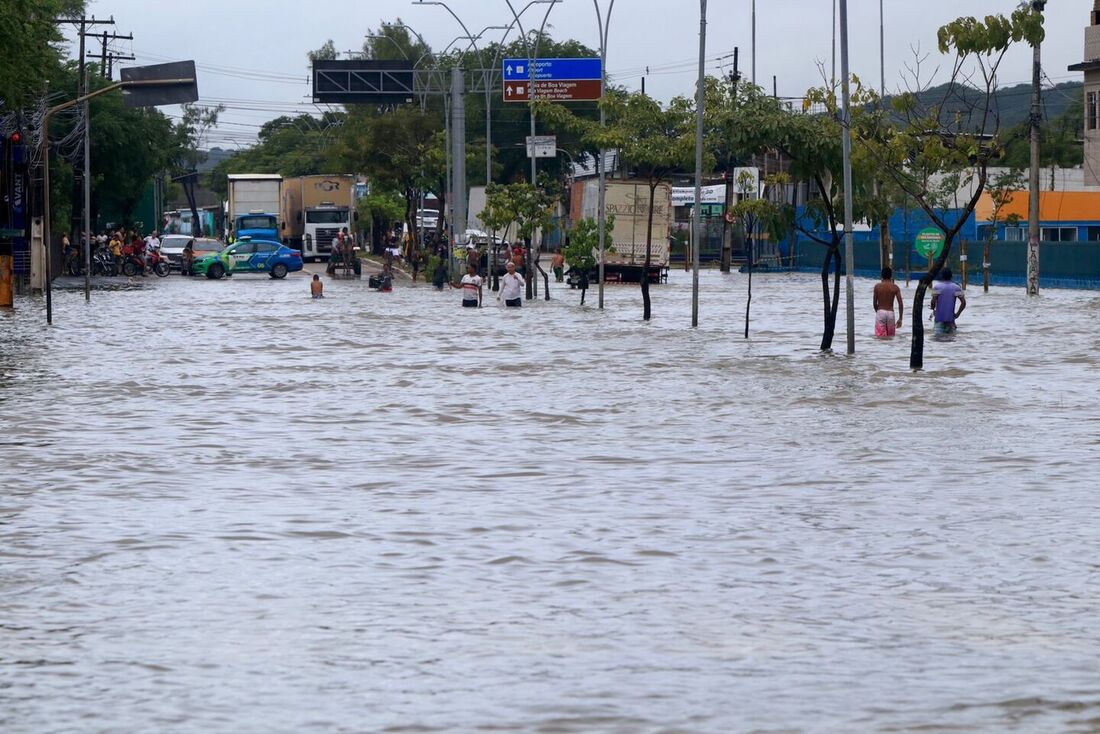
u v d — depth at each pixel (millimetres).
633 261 181250
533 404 58500
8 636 23922
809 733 19078
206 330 103875
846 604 25922
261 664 22328
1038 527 32688
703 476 40406
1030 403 57688
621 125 128125
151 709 20188
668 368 73875
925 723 19453
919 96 78250
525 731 19281
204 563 29344
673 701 20469
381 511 35156
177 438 48625
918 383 65562
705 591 26953
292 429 51000
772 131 84750
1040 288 168500
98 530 32750
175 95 112125
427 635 23953
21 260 157125
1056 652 22875
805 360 77688
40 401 59688
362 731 19281
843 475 40375
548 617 25125
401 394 62438
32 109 153750
